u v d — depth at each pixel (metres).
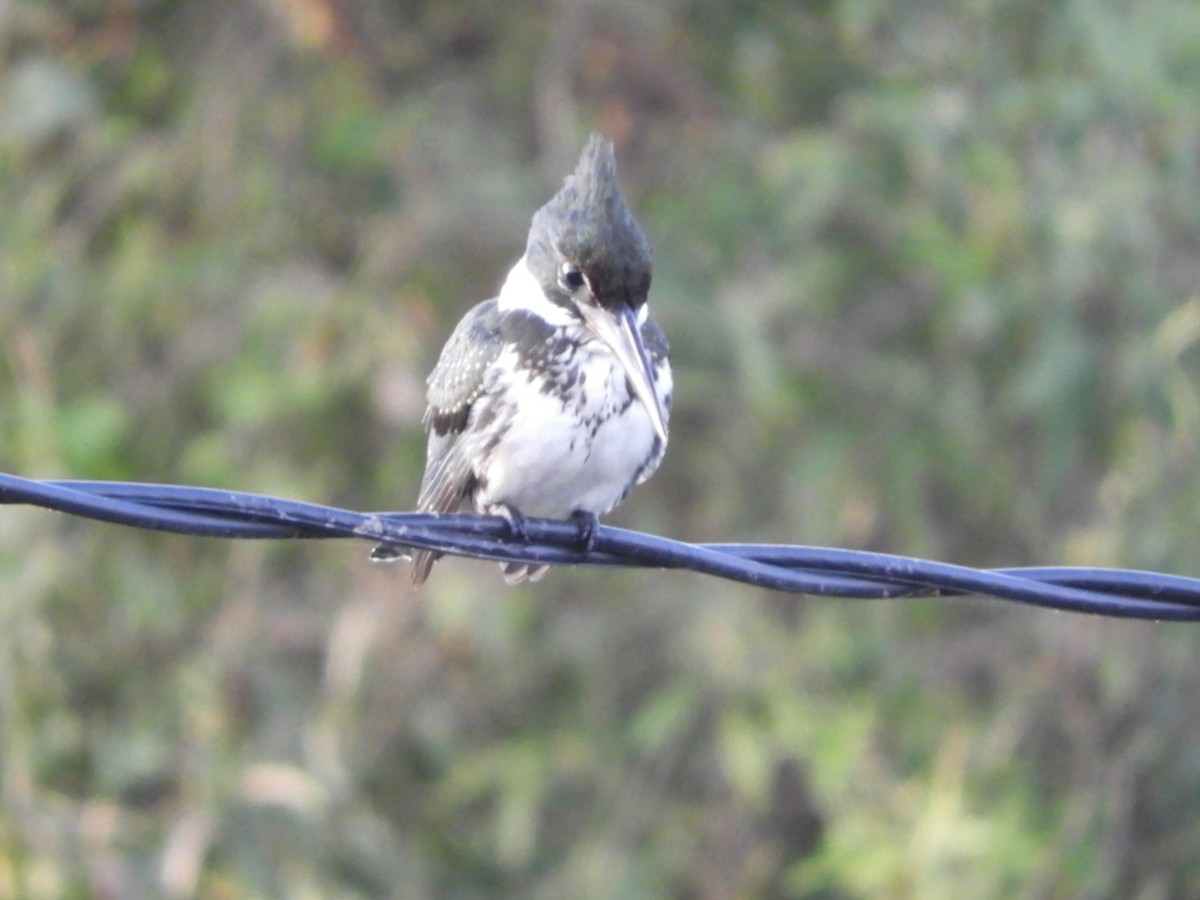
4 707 12.22
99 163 13.42
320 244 13.87
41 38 13.43
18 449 12.27
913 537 13.66
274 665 13.21
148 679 13.24
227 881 12.47
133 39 13.66
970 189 13.29
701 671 13.41
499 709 13.84
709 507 13.83
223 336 13.26
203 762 12.63
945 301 13.36
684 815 13.85
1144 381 13.00
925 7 14.06
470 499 7.50
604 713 13.84
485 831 13.87
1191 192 13.45
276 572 13.52
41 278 12.91
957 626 13.98
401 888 13.02
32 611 12.34
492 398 7.14
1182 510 12.93
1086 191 12.98
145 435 13.43
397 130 13.45
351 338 12.84
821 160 13.05
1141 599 6.05
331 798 12.59
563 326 7.14
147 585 12.89
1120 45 12.84
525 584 13.23
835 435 13.52
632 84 13.87
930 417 13.66
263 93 13.59
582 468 7.14
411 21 14.12
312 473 13.28
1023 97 13.20
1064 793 13.55
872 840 12.80
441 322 13.43
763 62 14.31
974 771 13.31
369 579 12.94
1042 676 13.48
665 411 7.39
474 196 13.35
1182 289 13.42
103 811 12.47
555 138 13.45
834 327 13.88
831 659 13.41
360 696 13.19
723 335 13.03
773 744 13.17
